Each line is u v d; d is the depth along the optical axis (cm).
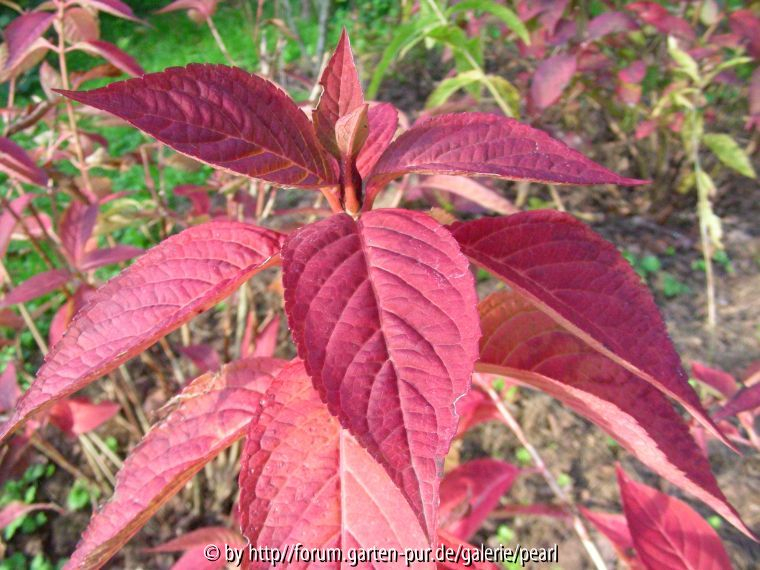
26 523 51
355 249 14
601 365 21
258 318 67
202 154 15
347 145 17
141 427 55
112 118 39
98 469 52
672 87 64
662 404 21
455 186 38
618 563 44
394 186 50
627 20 55
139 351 16
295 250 14
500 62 102
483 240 19
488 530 47
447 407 11
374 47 110
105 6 32
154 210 45
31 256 74
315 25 123
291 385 18
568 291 18
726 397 33
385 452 11
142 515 19
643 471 51
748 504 48
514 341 22
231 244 18
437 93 46
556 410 57
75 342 16
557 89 55
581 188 83
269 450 17
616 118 80
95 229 42
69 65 117
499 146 17
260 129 16
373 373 12
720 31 82
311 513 17
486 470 31
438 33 43
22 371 48
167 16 137
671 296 67
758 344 60
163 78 15
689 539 25
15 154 31
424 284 13
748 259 72
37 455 56
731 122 84
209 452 19
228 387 22
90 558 18
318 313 13
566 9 63
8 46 33
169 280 17
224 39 122
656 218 78
